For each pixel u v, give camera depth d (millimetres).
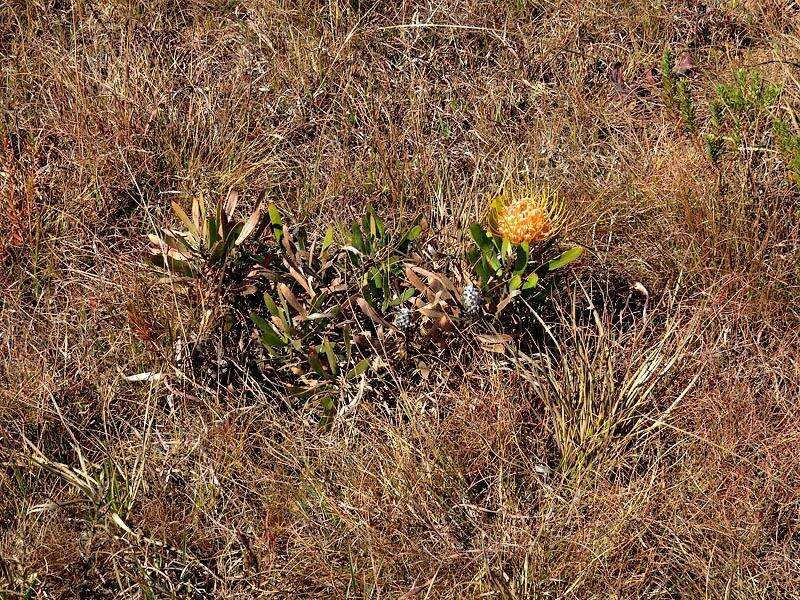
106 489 2145
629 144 2516
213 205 2439
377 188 2469
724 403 2209
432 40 2664
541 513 2131
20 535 2107
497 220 2223
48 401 2234
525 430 2203
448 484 2152
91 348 2285
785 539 2127
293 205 2457
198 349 2275
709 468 2158
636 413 2211
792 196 2371
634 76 2623
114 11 2650
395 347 2246
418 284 2219
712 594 2068
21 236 2359
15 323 2303
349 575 2088
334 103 2580
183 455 2197
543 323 2219
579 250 2219
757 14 2672
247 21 2662
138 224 2436
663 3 2688
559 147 2529
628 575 2088
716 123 2402
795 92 2510
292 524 2129
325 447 2197
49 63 2562
